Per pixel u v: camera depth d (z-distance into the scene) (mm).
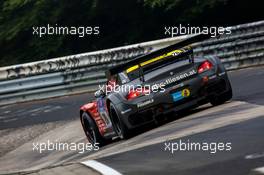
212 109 38000
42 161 37969
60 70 73938
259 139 25094
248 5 92750
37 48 102312
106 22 101938
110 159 28594
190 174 21688
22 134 51656
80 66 73312
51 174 27375
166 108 35812
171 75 35969
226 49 68625
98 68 73062
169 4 91875
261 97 39062
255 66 67375
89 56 73188
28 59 102875
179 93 35875
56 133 48156
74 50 102312
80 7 101562
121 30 101188
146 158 26766
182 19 93000
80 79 73375
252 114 32344
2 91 74750
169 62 36500
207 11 93688
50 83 73938
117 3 99188
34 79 74188
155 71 36281
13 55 104188
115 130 37406
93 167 26797
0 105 74938
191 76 36125
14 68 74625
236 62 68438
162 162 25016
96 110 38750
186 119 36750
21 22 101625
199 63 36562
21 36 104688
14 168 38219
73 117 54594
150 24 98312
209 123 32719
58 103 67125
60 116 57062
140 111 35531
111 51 72812
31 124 55938
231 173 20453
